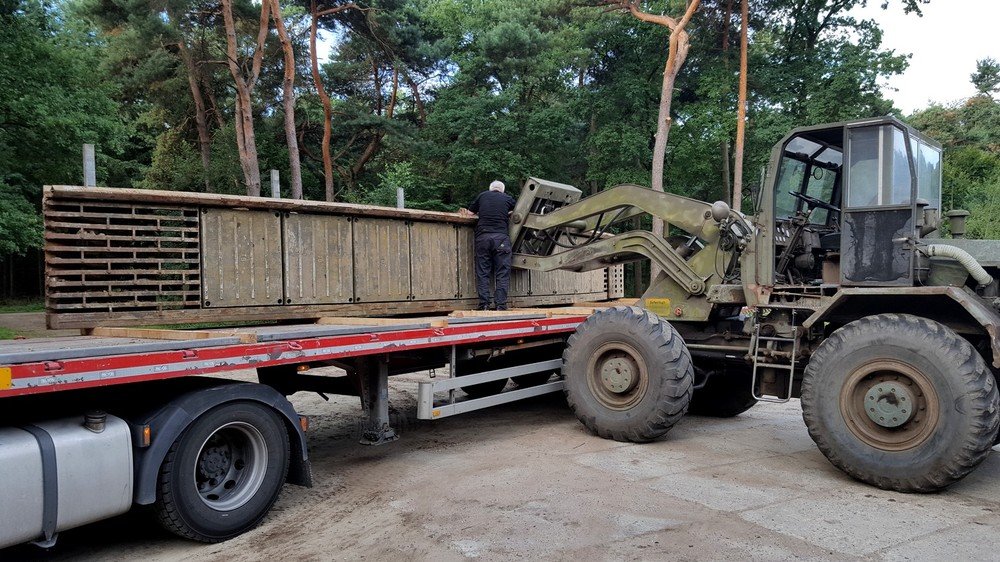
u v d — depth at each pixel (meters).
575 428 6.71
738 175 21.00
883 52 23.78
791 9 26.28
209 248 5.42
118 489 3.42
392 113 31.44
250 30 27.38
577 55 26.89
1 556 3.64
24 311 23.64
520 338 6.82
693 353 6.50
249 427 4.01
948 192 24.53
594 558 3.48
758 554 3.53
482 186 27.14
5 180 17.17
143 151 34.94
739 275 6.30
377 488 4.74
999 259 4.82
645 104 26.56
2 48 15.77
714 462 5.40
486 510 4.22
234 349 3.90
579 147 27.97
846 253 5.18
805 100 24.69
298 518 4.18
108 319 4.87
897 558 3.49
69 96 17.55
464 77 26.45
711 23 25.91
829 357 4.92
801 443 6.12
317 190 32.09
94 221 4.83
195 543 3.81
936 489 4.50
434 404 5.82
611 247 7.06
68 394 3.58
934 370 4.46
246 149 20.31
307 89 30.53
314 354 4.43
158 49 26.56
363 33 25.80
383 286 6.81
